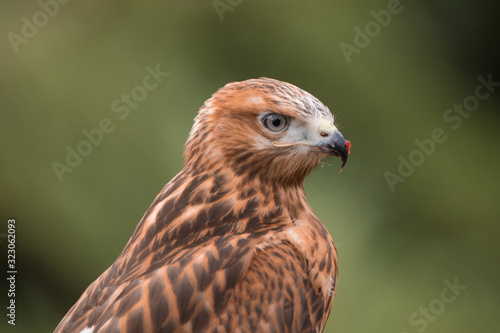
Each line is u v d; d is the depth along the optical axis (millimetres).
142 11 14148
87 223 13172
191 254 6688
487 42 15516
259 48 14211
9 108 13570
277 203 7539
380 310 12711
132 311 6277
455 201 14055
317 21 14336
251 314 6609
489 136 14617
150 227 7117
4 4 13984
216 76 14031
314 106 7652
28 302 13438
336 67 14219
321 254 7301
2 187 13336
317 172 13500
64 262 13312
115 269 6977
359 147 14055
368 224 13453
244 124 7465
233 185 7414
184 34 14117
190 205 7238
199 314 6422
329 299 7371
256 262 6844
